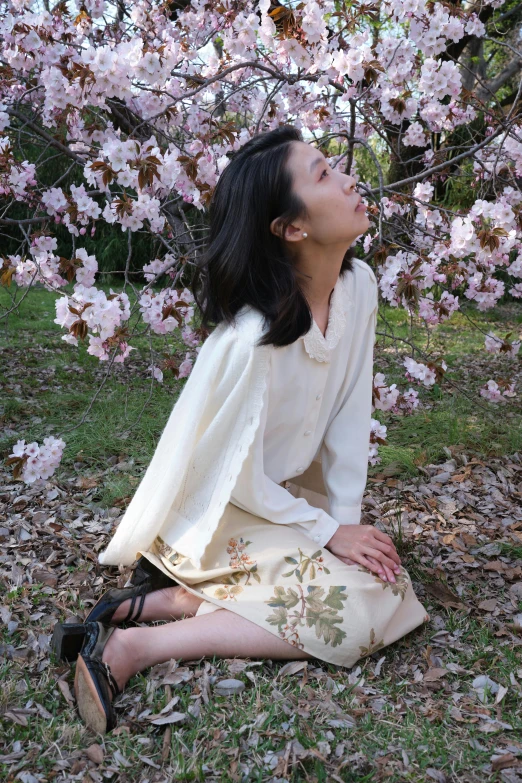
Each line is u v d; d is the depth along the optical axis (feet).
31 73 12.16
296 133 6.05
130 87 8.87
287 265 5.84
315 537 6.24
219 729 5.01
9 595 6.99
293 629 5.68
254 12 12.00
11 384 16.11
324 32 9.68
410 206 11.23
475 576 7.59
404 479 10.84
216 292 6.09
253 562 6.03
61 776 4.66
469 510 9.71
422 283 9.80
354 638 5.69
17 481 10.37
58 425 12.83
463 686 5.62
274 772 4.64
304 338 5.96
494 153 12.18
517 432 12.75
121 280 33.96
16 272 9.44
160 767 4.69
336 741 4.89
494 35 27.78
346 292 6.54
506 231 9.01
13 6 11.96
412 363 10.11
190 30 13.65
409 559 7.84
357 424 6.86
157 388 16.01
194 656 5.73
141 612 6.33
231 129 9.99
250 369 5.82
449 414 13.55
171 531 6.39
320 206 5.69
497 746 4.89
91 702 5.06
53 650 6.02
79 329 7.41
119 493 9.75
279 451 6.49
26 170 9.98
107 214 8.97
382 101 11.89
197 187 9.37
